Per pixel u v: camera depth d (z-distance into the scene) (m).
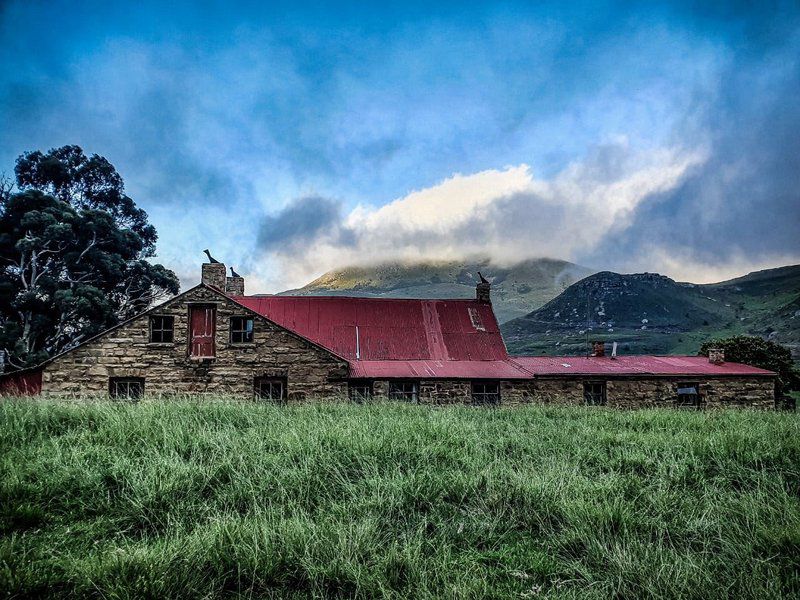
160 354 20.80
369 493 6.64
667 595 4.39
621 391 23.95
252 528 5.32
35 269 36.25
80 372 20.34
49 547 5.19
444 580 4.62
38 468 6.82
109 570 4.53
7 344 33.69
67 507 6.13
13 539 5.04
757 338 32.16
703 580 4.59
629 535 5.54
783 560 5.02
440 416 12.08
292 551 5.01
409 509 6.40
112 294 42.25
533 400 23.42
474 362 25.70
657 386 24.09
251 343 21.36
